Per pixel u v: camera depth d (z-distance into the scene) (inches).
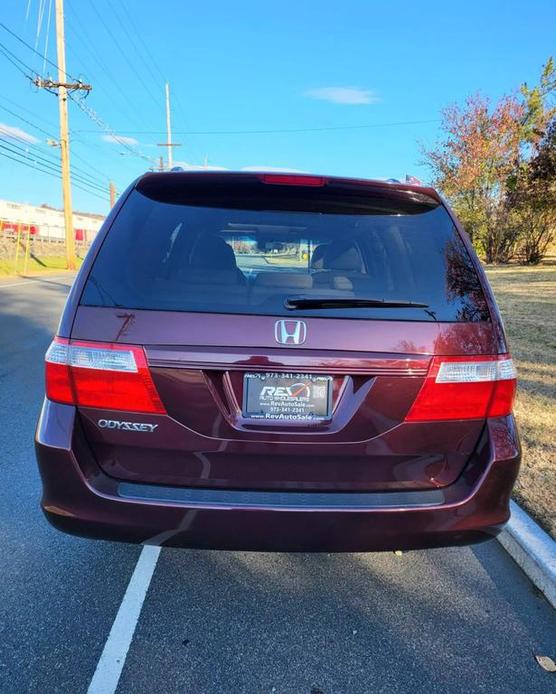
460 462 83.5
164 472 80.1
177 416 77.5
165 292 79.4
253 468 79.7
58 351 78.8
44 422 79.7
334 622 91.9
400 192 93.5
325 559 109.8
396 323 78.8
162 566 105.7
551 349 277.0
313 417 78.6
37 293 630.5
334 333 77.1
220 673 80.7
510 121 1047.6
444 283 83.8
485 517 83.0
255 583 101.4
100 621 90.3
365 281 86.7
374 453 79.8
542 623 92.8
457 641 88.2
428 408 79.3
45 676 78.9
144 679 79.0
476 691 78.8
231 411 78.2
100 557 108.0
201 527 79.0
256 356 76.3
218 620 91.4
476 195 1095.6
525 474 138.7
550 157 757.3
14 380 238.1
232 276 83.8
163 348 76.2
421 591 100.5
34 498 130.7
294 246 101.0
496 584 103.1
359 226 92.7
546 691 79.0
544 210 861.8
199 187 91.7
